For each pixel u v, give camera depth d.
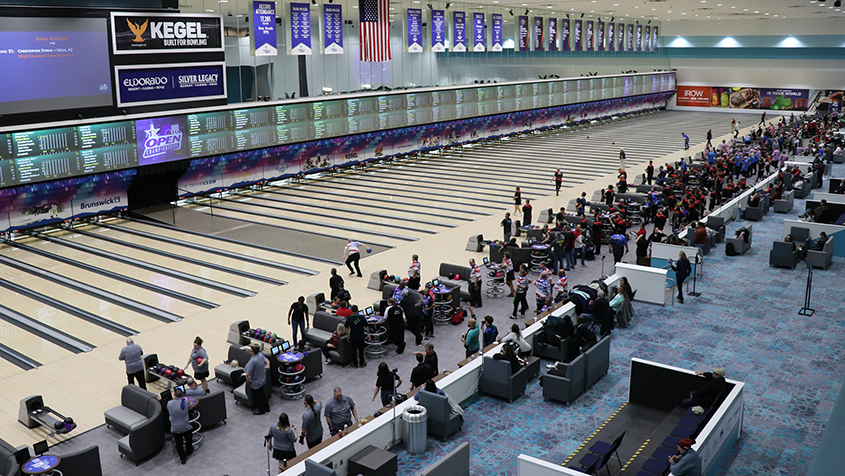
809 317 14.34
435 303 14.27
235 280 17.55
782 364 12.03
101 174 23.69
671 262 15.95
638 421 10.15
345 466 8.81
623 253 19.17
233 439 10.01
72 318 15.02
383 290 15.60
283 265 18.81
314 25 30.48
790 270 17.84
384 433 9.48
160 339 13.70
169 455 9.61
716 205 25.59
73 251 20.52
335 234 22.05
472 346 12.04
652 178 28.33
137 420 9.98
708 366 12.01
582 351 11.64
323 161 32.81
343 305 13.35
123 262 19.31
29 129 21.11
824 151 33.94
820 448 4.47
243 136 28.42
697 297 15.80
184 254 20.03
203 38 25.78
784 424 10.02
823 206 22.03
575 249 18.59
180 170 26.56
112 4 23.16
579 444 9.63
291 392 11.31
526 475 7.96
